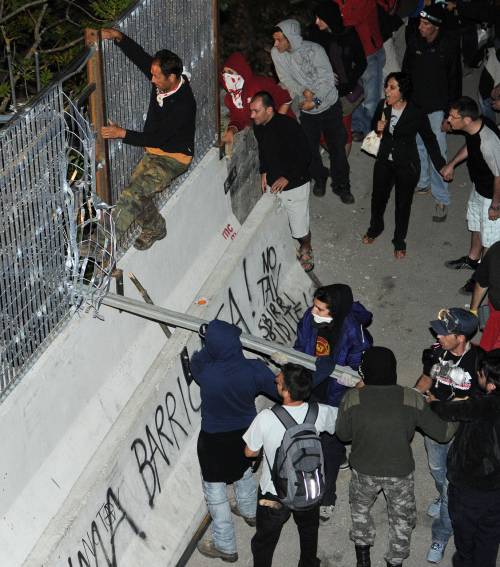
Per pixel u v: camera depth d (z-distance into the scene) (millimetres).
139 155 7059
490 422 5902
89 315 6504
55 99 5613
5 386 5723
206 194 8133
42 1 7992
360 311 6988
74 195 5977
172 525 6676
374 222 9547
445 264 9492
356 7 10070
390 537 6422
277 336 8391
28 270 5742
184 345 7117
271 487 6129
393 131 8820
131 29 6582
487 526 6125
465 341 6398
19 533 5730
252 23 12445
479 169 8328
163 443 6844
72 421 6383
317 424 6082
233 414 6340
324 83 9195
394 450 6117
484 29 12109
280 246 8766
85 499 6020
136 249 7125
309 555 6406
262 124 8453
